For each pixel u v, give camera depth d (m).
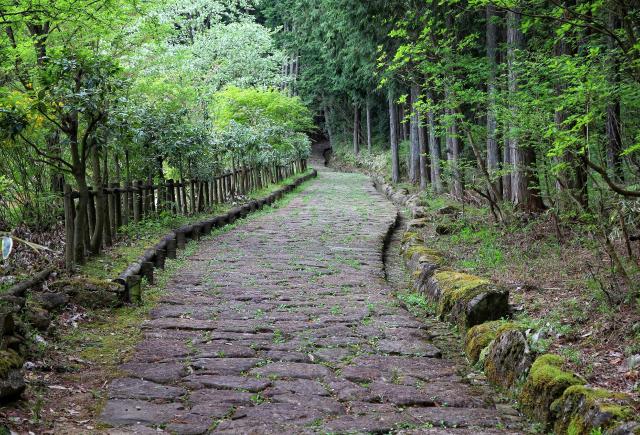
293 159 32.03
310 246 11.93
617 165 8.83
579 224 9.31
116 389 4.53
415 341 6.02
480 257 9.98
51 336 5.66
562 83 7.86
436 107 11.70
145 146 13.17
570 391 3.89
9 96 7.80
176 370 4.96
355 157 43.31
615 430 3.34
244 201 18.39
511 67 10.02
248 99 24.61
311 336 6.08
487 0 6.28
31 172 9.69
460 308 6.57
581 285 7.31
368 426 3.96
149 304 7.24
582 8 5.87
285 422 4.00
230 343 5.79
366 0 15.61
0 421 3.70
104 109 8.60
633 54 5.93
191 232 12.24
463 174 14.38
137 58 13.55
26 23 8.66
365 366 5.22
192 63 23.64
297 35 37.09
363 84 26.16
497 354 5.00
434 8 13.93
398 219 17.14
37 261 8.10
